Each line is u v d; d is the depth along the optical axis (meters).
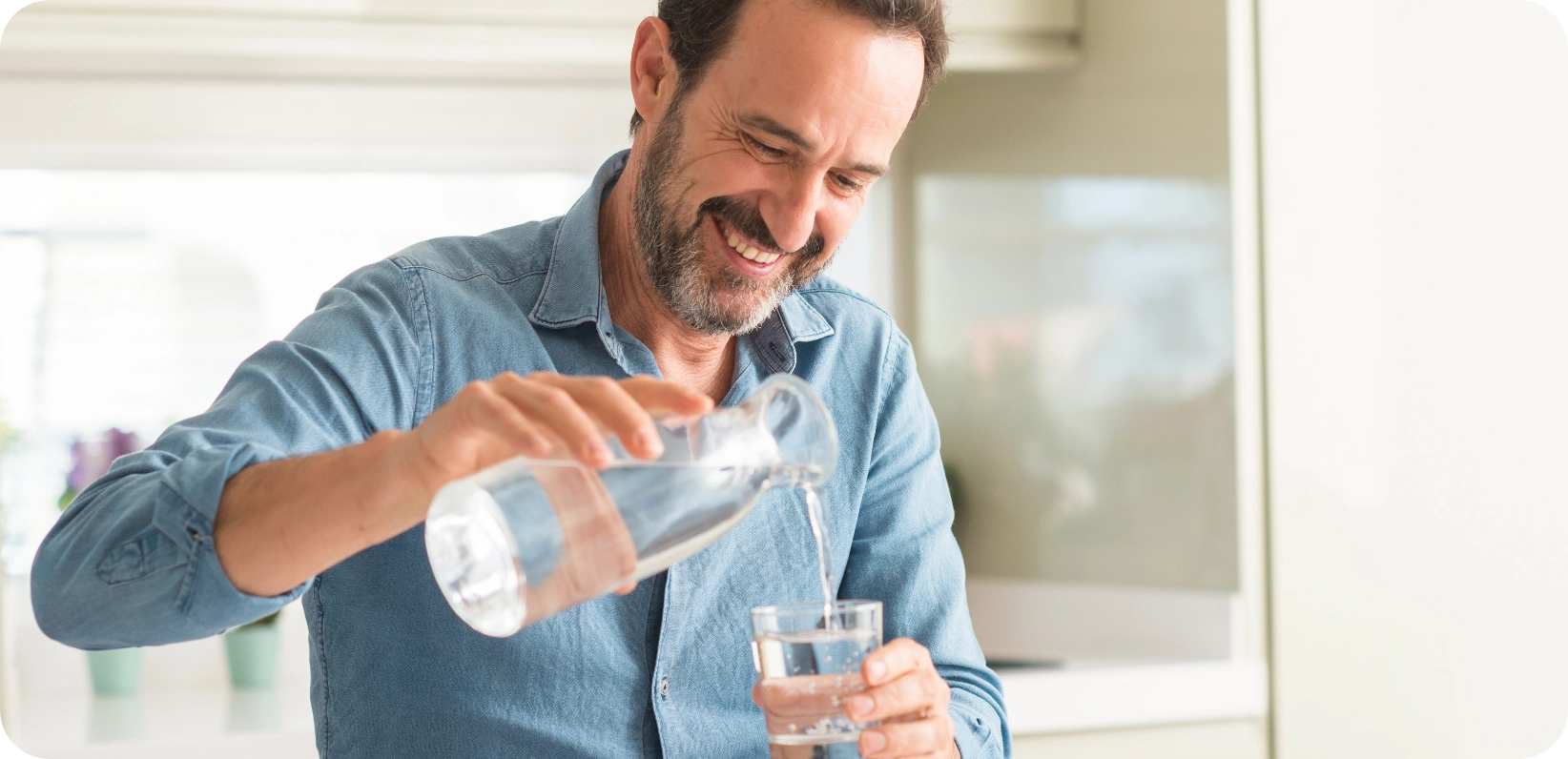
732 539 1.14
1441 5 2.15
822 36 0.98
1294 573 2.08
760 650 0.82
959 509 2.72
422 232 2.52
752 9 1.01
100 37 1.93
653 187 1.07
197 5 1.96
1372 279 2.12
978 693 1.16
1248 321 2.06
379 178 2.49
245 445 0.83
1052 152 2.44
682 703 1.11
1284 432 2.08
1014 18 2.31
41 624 0.85
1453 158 2.15
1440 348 2.14
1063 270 2.43
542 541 0.75
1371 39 2.12
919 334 2.82
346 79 2.42
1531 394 2.18
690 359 1.19
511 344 1.09
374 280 1.07
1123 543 2.32
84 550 0.82
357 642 1.06
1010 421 2.59
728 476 0.81
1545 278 2.18
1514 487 2.17
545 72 2.47
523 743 1.05
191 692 2.29
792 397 0.83
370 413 0.99
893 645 0.84
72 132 2.31
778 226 1.03
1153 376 2.24
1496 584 2.16
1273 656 2.07
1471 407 2.15
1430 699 2.13
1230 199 2.06
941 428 2.78
